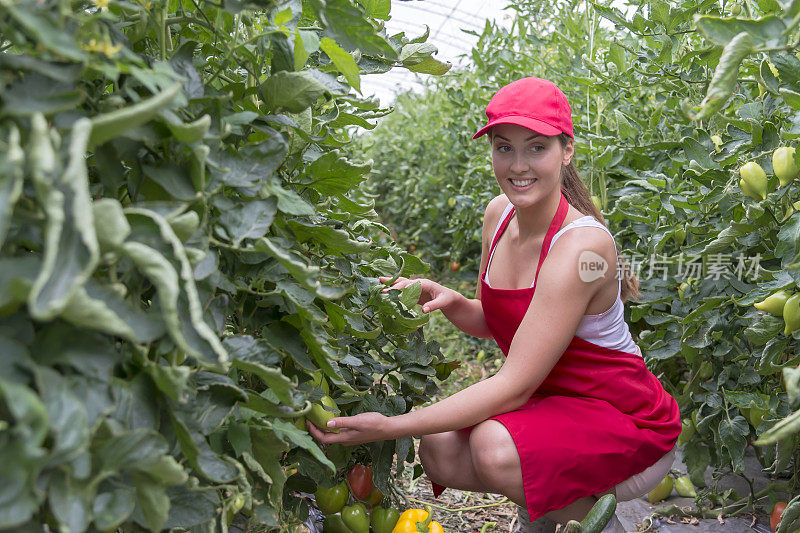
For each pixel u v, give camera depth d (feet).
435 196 18.85
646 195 8.24
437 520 7.25
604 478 5.49
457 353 13.37
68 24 2.63
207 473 3.12
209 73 4.24
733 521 7.21
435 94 20.12
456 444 5.90
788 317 5.10
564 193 6.14
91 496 2.53
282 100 3.78
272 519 3.81
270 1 3.24
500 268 6.31
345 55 3.78
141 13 3.55
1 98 2.46
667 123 8.77
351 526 5.41
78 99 2.53
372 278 5.37
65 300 2.16
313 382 4.64
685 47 8.36
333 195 4.65
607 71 9.05
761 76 4.72
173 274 2.50
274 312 4.26
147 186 3.25
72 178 2.22
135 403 2.83
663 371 8.87
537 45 11.12
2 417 2.38
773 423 5.95
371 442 5.41
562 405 5.66
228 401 3.35
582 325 5.67
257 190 3.59
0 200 2.15
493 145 5.52
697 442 7.82
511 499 5.56
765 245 6.45
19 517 2.18
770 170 6.09
